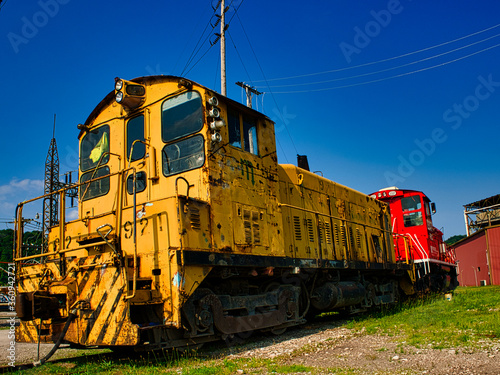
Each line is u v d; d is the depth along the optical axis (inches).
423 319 391.2
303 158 532.7
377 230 596.4
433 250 778.8
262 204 349.4
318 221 446.0
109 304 252.8
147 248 274.2
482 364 215.0
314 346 294.7
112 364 263.4
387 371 216.8
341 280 501.4
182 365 244.7
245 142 347.3
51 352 259.0
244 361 251.4
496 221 1574.8
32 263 317.4
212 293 293.9
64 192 305.4
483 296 637.3
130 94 327.0
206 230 285.4
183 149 309.0
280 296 360.8
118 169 341.4
